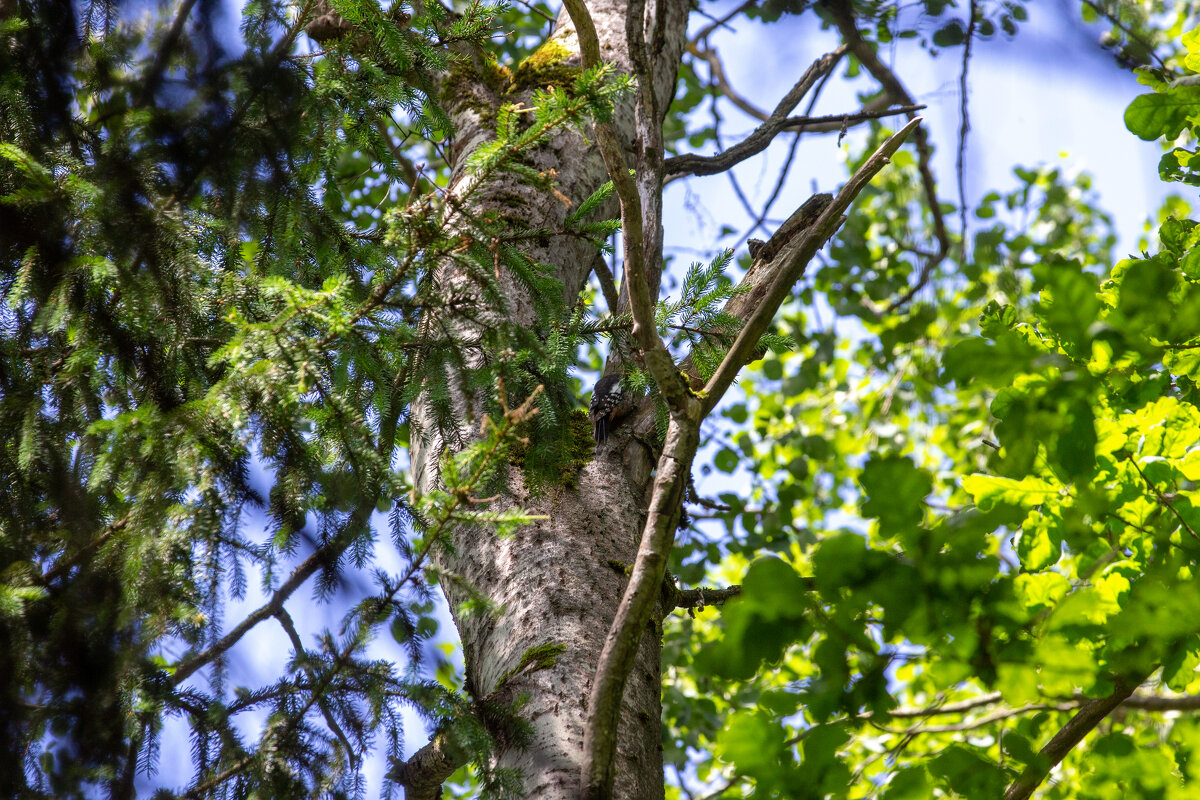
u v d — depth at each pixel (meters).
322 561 2.05
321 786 2.04
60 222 2.14
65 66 2.25
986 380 1.49
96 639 1.97
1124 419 1.94
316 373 1.96
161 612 1.99
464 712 2.08
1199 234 2.07
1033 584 1.91
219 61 2.12
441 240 2.02
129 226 2.09
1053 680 1.38
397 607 2.05
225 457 1.96
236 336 1.91
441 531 2.03
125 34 2.24
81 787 1.97
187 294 2.20
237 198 2.27
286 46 2.28
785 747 1.45
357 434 2.06
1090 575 2.14
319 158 2.42
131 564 1.95
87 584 2.00
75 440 2.28
